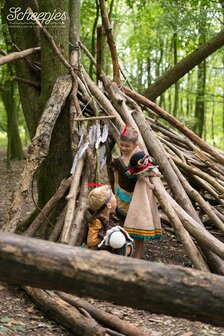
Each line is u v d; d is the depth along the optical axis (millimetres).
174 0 9070
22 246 1718
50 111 5023
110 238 3865
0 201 8781
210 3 9141
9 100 15133
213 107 22688
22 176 4582
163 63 19438
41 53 5613
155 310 1757
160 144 5332
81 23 11055
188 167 5688
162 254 5539
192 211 4777
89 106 5594
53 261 1711
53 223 5172
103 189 4117
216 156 5918
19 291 4008
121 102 5414
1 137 29156
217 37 7277
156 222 4547
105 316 3523
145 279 1700
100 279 1708
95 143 4984
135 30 16562
